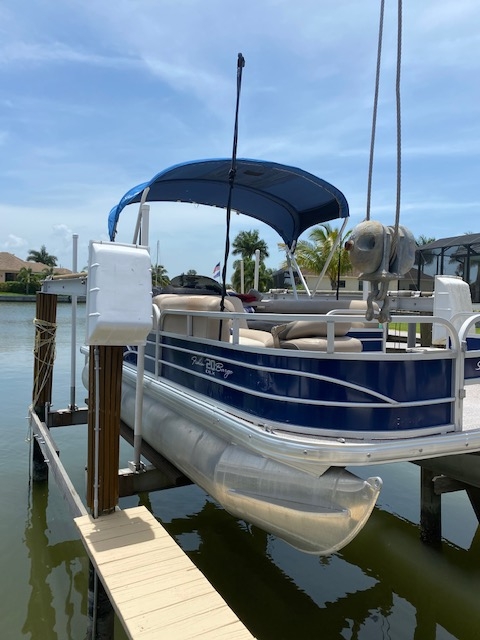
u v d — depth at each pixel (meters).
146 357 5.42
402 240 2.74
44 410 6.88
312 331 3.96
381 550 5.18
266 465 3.40
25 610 4.22
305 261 30.47
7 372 14.41
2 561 4.91
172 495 6.51
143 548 3.19
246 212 7.24
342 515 2.95
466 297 5.73
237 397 3.75
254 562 4.99
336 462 2.97
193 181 5.96
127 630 2.49
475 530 5.54
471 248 16.89
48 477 6.77
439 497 5.18
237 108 3.87
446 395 3.33
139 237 4.86
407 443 3.07
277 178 5.86
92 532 3.38
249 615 4.18
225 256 4.04
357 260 2.76
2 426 9.14
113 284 3.35
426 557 5.04
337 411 3.18
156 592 2.76
